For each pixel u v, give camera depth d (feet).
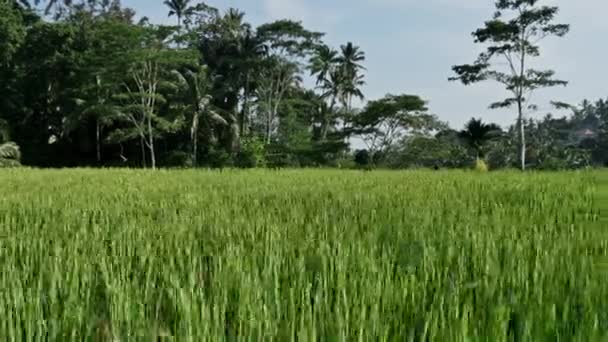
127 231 14.82
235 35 195.00
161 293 8.43
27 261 10.66
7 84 171.94
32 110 175.52
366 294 8.23
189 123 176.45
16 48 169.68
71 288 8.78
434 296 8.07
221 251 12.23
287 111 213.05
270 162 187.11
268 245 12.39
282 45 191.11
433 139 200.44
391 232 14.70
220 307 7.71
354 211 19.97
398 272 9.64
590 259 10.43
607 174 56.18
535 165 187.01
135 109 163.73
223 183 41.01
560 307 7.77
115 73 161.99
